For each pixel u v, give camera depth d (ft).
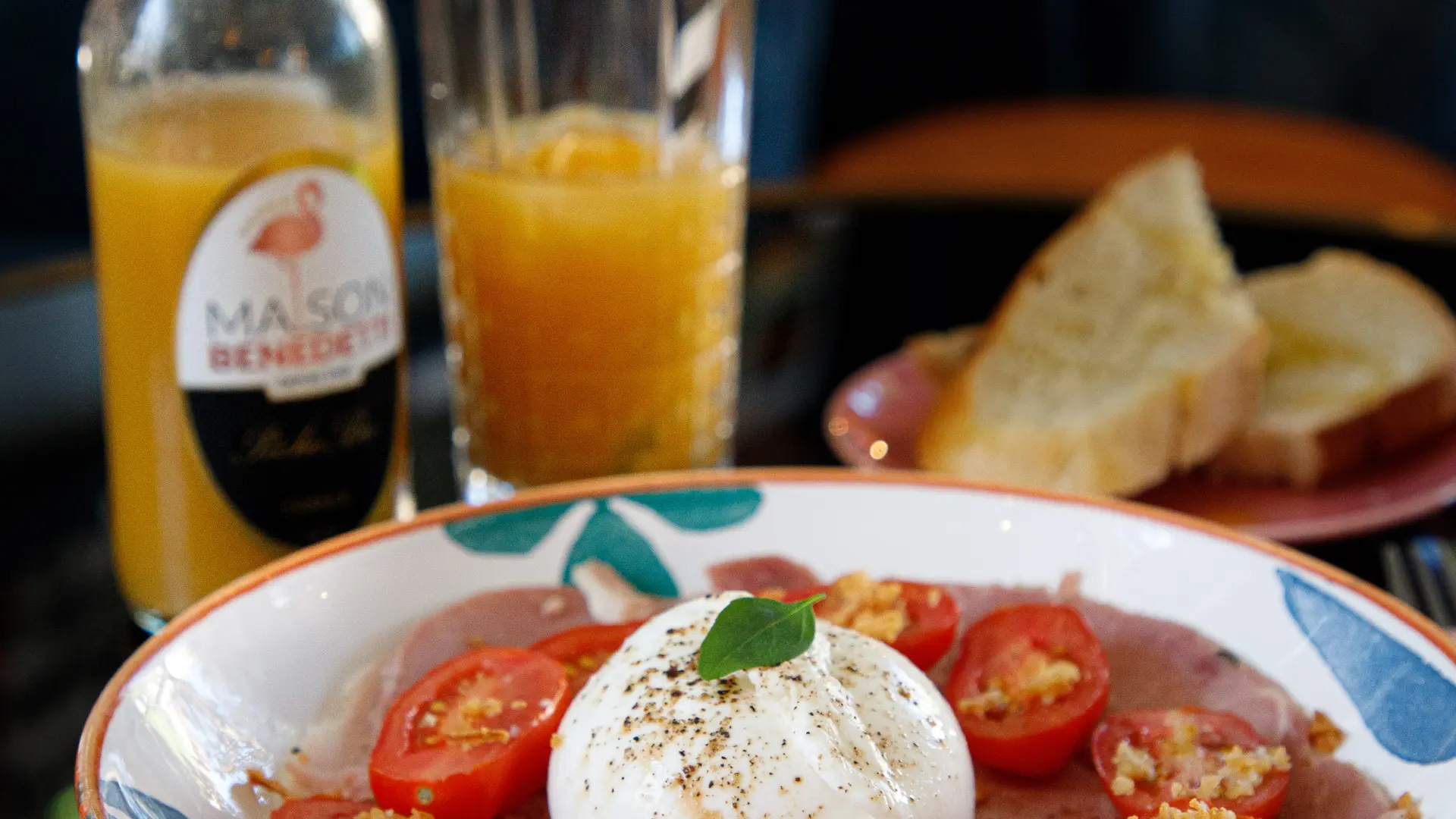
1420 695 1.19
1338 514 1.67
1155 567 1.32
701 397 1.68
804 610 1.17
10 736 1.36
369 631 1.27
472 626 1.30
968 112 3.51
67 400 1.74
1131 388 1.74
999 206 2.32
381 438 1.46
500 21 1.58
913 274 2.12
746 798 1.12
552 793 1.18
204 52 1.38
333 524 1.45
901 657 1.23
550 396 1.64
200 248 1.37
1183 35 5.47
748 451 1.77
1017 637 1.29
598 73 1.62
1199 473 1.78
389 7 3.55
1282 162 3.12
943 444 1.76
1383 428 1.76
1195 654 1.28
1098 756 1.21
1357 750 1.21
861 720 1.17
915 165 3.04
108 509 1.61
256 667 1.22
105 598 1.51
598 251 1.59
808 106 4.70
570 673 1.27
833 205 2.30
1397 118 5.58
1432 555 1.54
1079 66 5.46
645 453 1.66
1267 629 1.27
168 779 1.15
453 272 1.65
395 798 1.18
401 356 1.48
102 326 1.44
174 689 1.18
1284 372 1.85
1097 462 1.71
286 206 1.37
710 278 1.65
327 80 1.41
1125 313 1.88
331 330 1.41
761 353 1.94
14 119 3.41
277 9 1.40
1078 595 1.33
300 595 1.26
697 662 1.19
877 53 5.29
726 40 1.61
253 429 1.41
